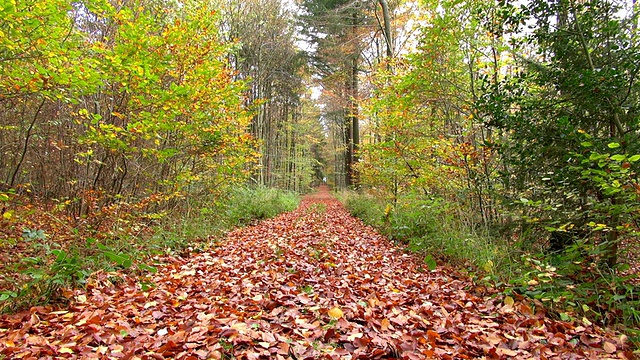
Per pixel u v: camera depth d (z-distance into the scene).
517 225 5.28
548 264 3.92
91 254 4.52
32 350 2.60
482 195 6.41
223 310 3.54
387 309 3.74
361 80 17.70
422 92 7.50
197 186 9.04
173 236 6.66
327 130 42.88
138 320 3.25
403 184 10.30
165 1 7.44
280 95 25.84
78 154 5.66
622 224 3.78
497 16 5.75
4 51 4.20
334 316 3.33
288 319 3.37
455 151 6.82
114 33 7.06
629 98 4.35
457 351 2.81
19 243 5.05
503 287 4.33
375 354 2.68
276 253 6.30
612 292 3.74
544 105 4.83
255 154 9.02
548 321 3.44
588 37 4.64
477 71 7.68
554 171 4.55
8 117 6.12
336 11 15.55
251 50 17.92
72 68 4.30
